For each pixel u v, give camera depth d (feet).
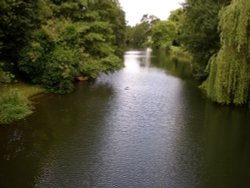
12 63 85.61
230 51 78.18
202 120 71.15
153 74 142.10
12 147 53.88
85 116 71.72
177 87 110.01
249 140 60.18
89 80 119.03
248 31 74.54
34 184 42.91
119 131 63.05
